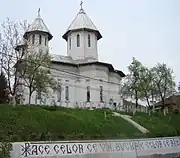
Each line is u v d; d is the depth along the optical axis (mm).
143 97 54875
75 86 54875
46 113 32656
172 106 61500
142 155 28672
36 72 40875
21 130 26750
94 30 61781
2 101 41250
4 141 20859
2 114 29703
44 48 53250
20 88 43312
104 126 34125
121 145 27516
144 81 54688
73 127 30953
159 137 34250
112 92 58344
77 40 61281
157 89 57625
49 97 48406
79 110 40219
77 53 59969
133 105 59906
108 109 46156
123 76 63656
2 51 37375
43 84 41875
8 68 37344
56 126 30047
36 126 28578
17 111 31750
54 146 23188
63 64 54812
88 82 54688
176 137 34406
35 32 54156
